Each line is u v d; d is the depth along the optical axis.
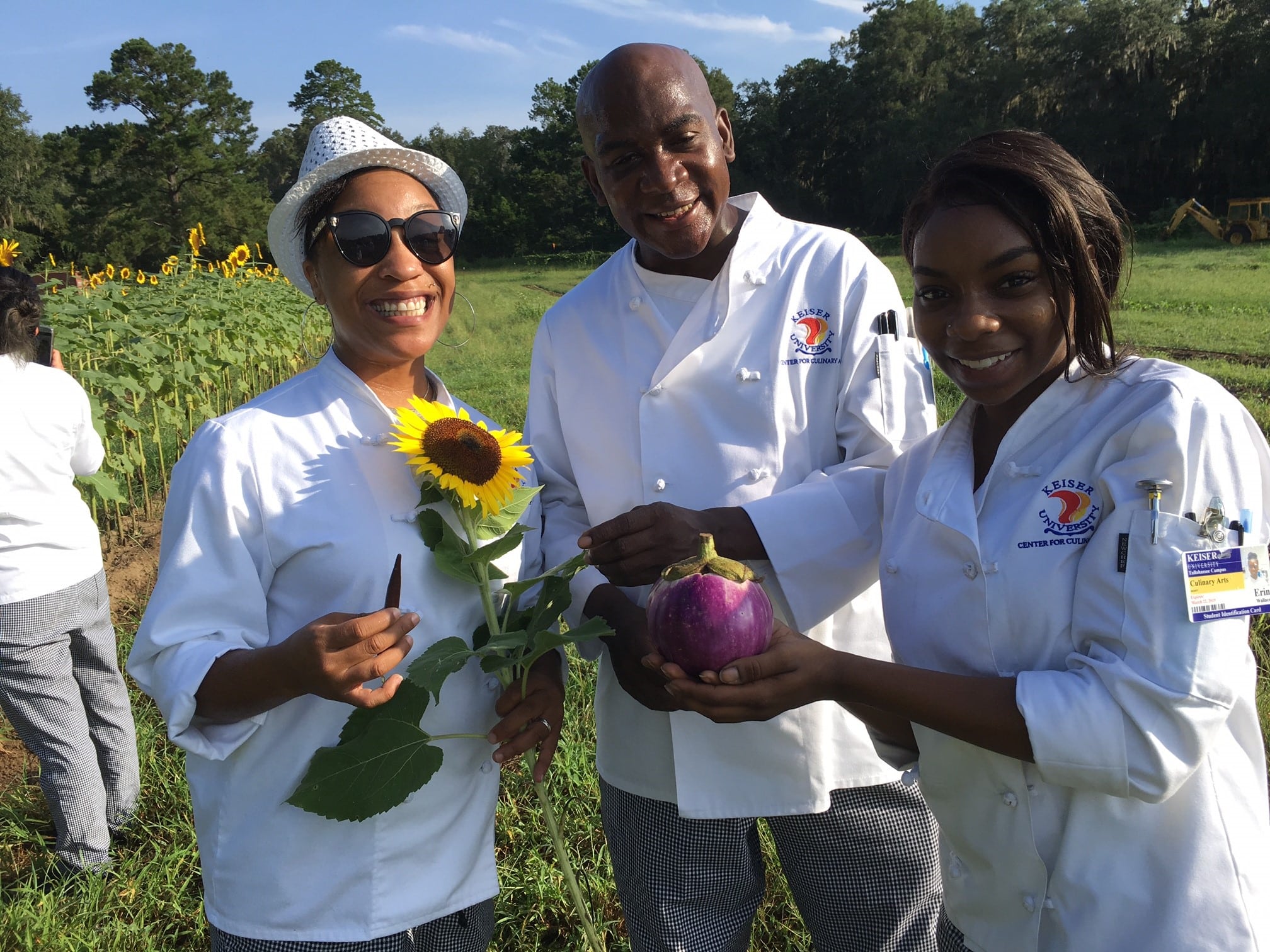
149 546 7.44
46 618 3.53
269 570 1.90
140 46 77.38
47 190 78.62
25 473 3.49
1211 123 58.09
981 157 1.54
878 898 2.40
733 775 2.29
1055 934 1.62
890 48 77.06
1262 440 1.52
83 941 3.12
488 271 65.81
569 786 3.79
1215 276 25.48
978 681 1.57
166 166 77.25
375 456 1.98
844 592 2.22
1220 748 1.55
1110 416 1.55
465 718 2.01
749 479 2.35
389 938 1.91
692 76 2.23
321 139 1.99
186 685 1.73
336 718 1.88
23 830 3.88
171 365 8.71
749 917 2.57
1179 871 1.50
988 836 1.70
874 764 2.32
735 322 2.39
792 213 82.12
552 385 2.69
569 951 3.05
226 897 1.88
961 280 1.56
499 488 1.89
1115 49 61.09
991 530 1.66
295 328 14.68
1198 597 1.41
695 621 1.63
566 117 89.62
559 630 2.51
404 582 1.94
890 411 2.28
